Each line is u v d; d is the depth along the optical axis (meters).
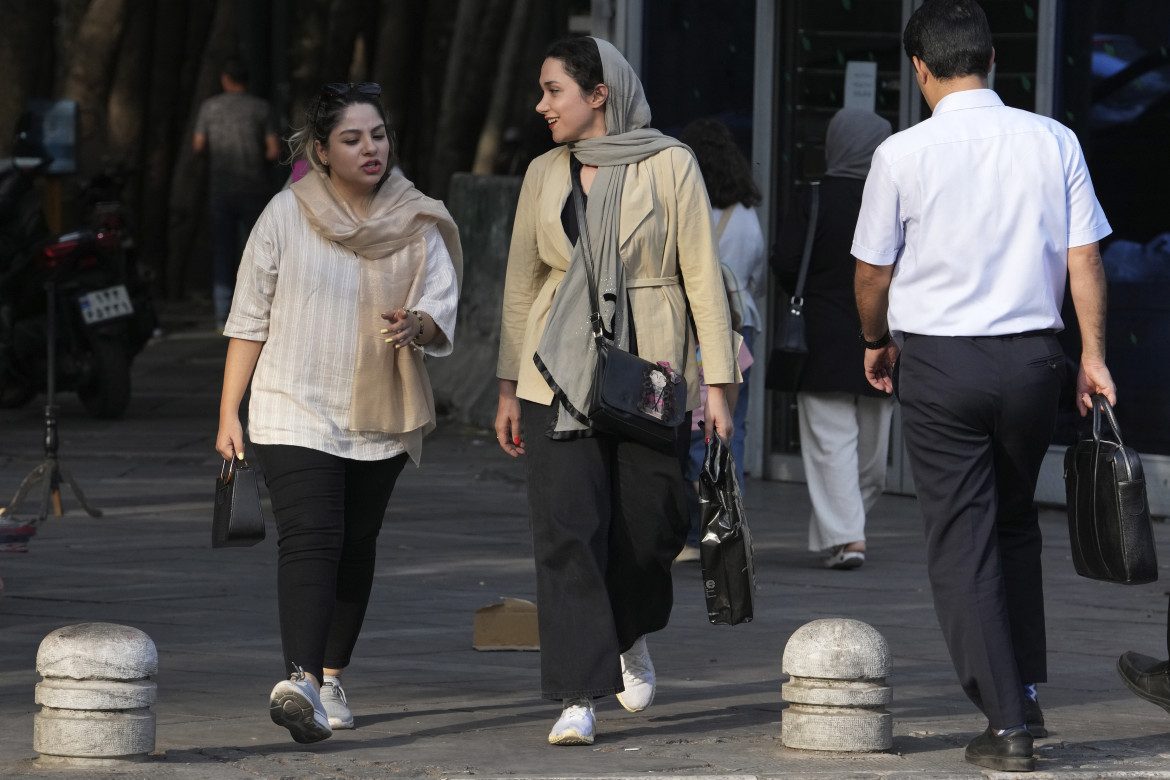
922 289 13.92
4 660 17.84
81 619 20.14
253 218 54.12
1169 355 29.36
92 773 13.36
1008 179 13.85
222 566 23.89
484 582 23.09
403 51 57.34
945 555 13.90
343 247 14.77
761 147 33.31
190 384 45.78
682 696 16.77
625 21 34.97
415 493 31.19
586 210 14.75
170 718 15.41
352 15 56.91
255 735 14.79
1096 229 13.99
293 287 14.66
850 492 24.44
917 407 13.92
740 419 25.17
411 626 20.19
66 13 57.25
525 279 15.21
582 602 14.59
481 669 17.91
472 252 40.91
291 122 56.53
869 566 24.92
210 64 58.97
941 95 14.22
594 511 14.70
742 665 18.25
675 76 34.75
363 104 14.68
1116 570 13.91
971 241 13.79
